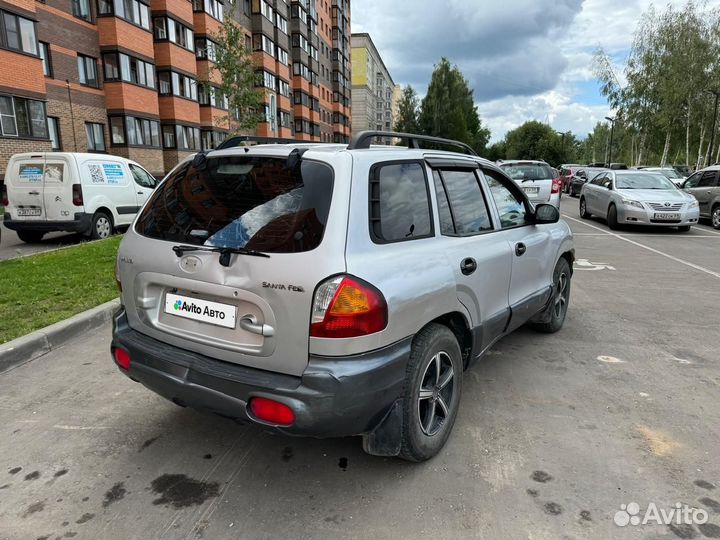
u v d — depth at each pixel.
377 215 2.57
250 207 2.56
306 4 54.38
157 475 2.79
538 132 89.38
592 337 5.03
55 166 10.19
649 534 2.31
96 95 24.64
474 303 3.19
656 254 9.96
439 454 2.96
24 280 6.69
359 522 2.40
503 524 2.38
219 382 2.46
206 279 2.53
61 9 22.53
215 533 2.34
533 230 4.33
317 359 2.30
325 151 2.60
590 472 2.78
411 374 2.63
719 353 4.61
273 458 2.95
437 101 68.25
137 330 2.96
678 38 35.22
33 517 2.45
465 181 3.50
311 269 2.27
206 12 32.12
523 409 3.51
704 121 35.44
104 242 9.91
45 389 3.85
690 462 2.88
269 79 43.25
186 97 30.22
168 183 3.06
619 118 40.75
